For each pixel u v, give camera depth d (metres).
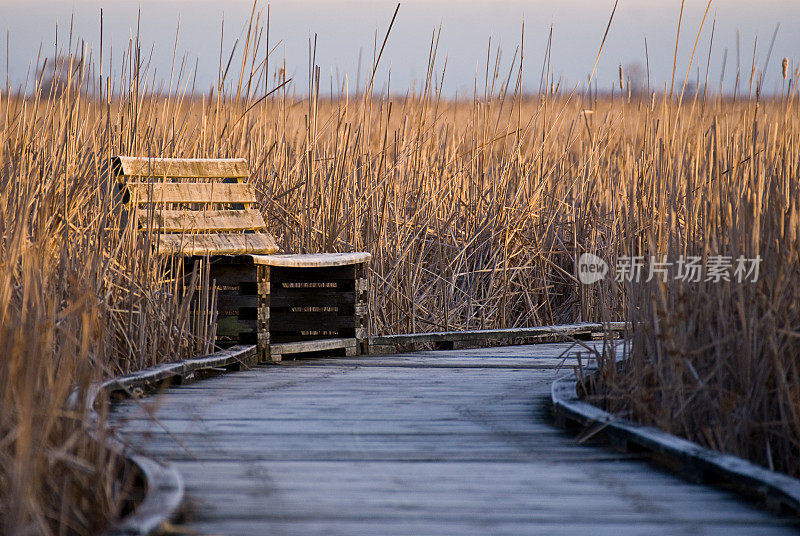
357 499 9.38
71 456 9.11
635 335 14.15
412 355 21.55
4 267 12.82
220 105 24.34
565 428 13.15
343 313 21.56
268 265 19.73
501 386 16.70
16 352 9.63
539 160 27.08
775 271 12.36
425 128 26.86
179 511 8.57
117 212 19.05
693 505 9.36
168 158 21.20
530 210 26.45
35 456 8.47
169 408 14.23
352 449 11.65
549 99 27.48
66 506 8.50
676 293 13.52
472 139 27.08
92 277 15.20
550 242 27.05
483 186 26.67
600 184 26.97
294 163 25.78
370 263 23.42
